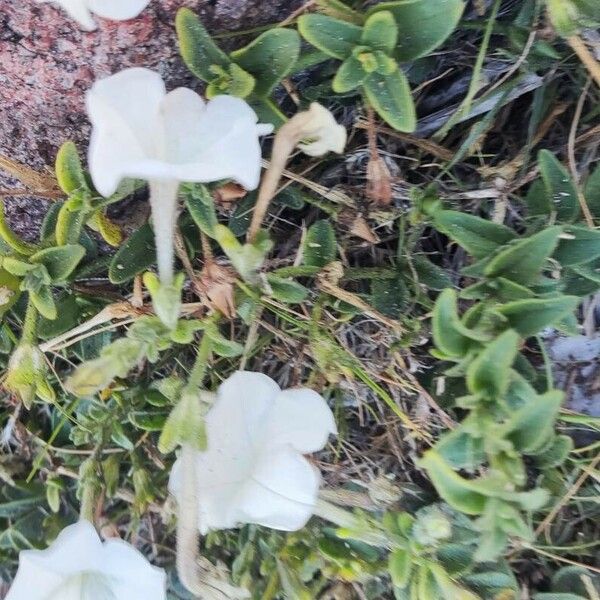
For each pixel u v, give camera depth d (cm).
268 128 16
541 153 18
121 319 22
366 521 19
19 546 25
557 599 20
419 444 21
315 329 20
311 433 18
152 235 20
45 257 19
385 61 16
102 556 18
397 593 20
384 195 20
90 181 19
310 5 18
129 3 15
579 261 18
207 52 17
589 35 17
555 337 22
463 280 21
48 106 19
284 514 18
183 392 17
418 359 21
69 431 25
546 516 21
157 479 23
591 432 22
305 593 20
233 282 18
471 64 20
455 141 21
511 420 16
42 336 20
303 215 22
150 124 16
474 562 19
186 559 17
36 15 18
